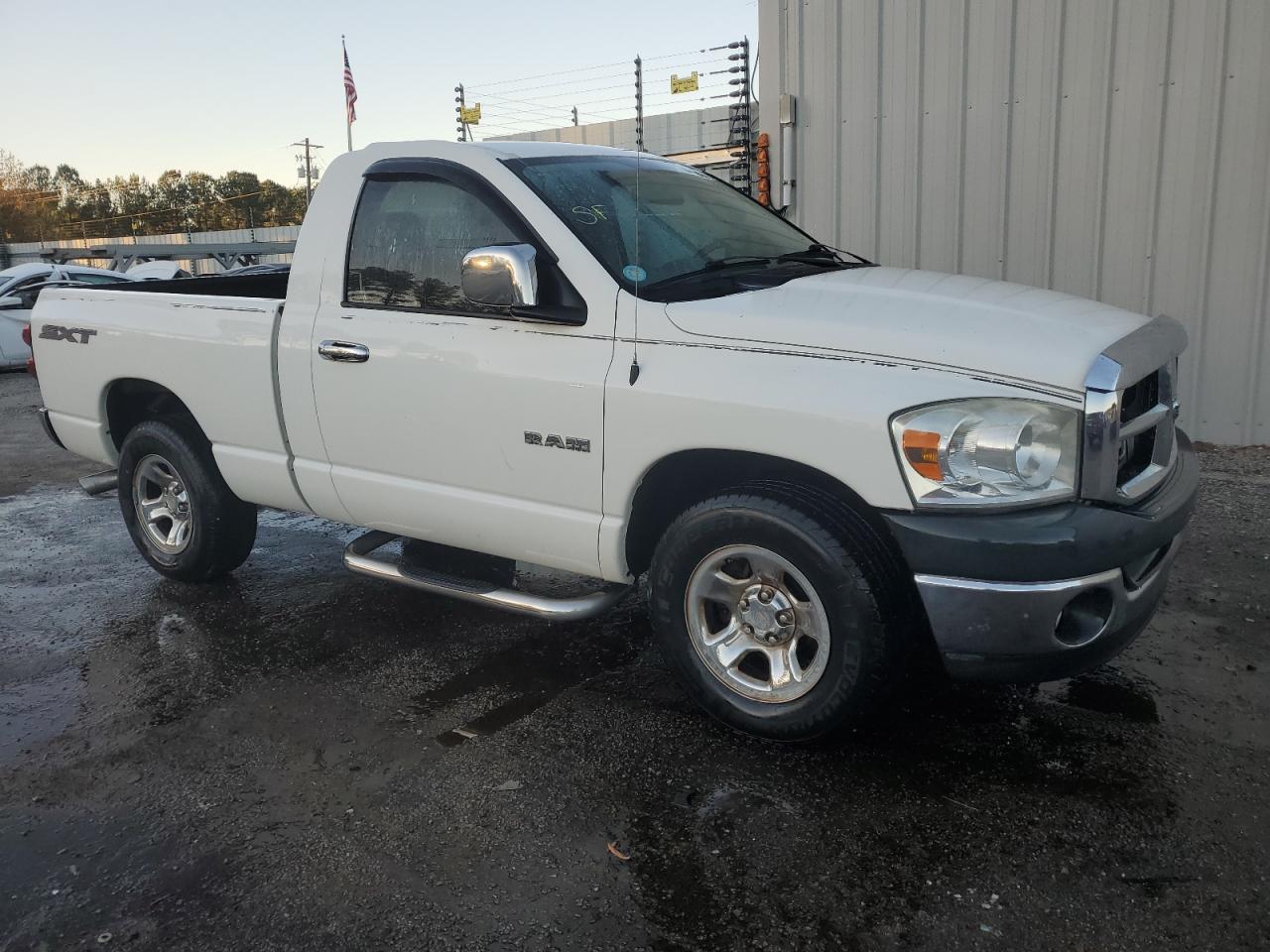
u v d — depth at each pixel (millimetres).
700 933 2449
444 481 3824
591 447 3389
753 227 4219
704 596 3334
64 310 5188
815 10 8016
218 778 3244
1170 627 4109
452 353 3672
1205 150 6730
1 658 4262
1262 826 2783
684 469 3428
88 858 2842
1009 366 2826
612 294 3365
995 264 7625
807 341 3041
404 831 2914
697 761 3242
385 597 4879
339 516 4293
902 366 2908
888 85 7793
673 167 4457
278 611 4730
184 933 2520
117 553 5750
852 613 2980
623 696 3732
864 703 3059
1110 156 7051
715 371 3127
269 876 2732
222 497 4809
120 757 3404
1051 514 2777
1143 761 3137
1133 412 3031
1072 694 3586
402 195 3896
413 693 3818
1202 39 6605
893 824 2855
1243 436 6941
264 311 4262
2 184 91312
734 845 2787
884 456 2861
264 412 4316
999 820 2855
